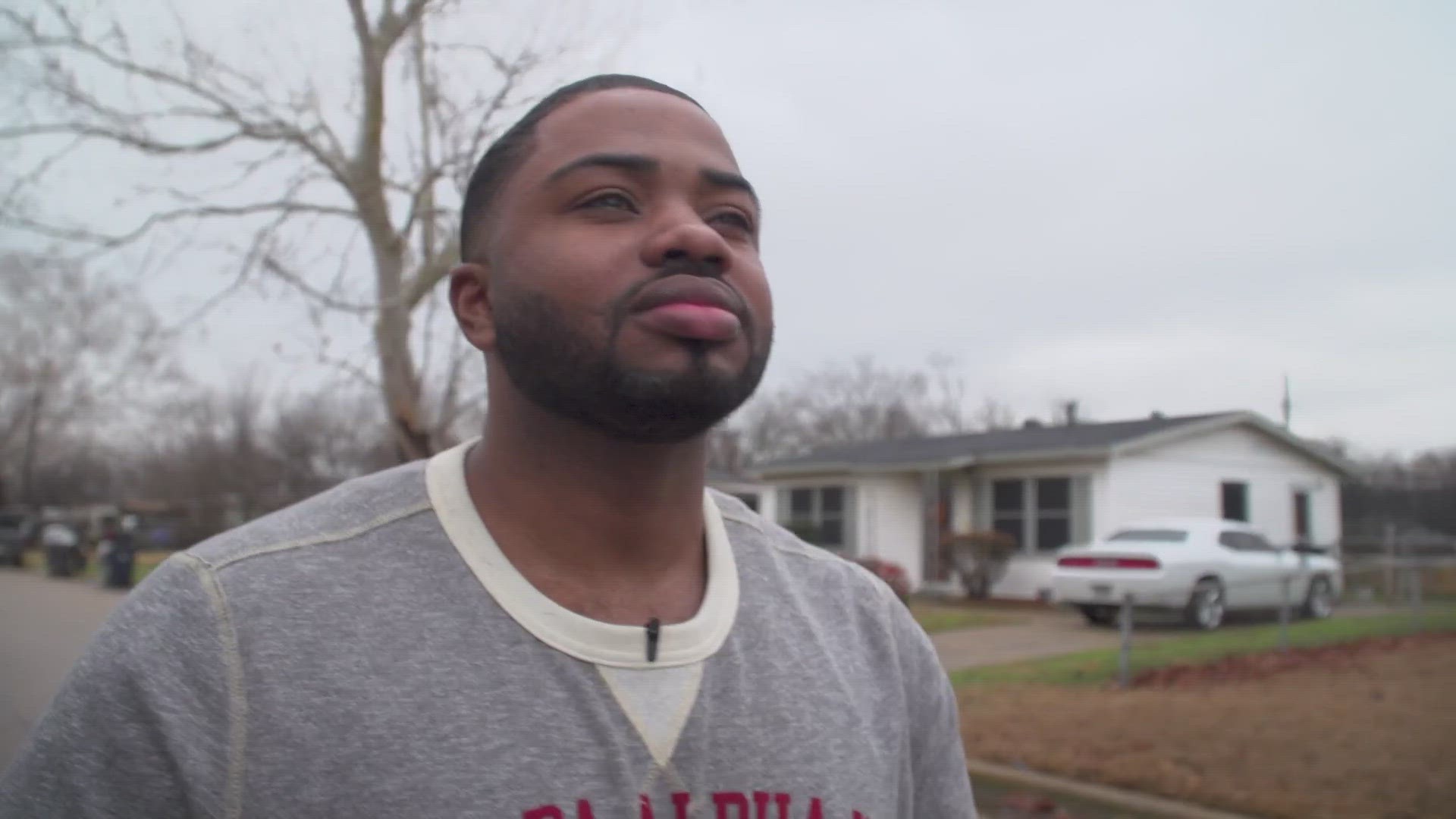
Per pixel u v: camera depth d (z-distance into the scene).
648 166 1.25
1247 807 5.24
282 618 1.16
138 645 1.14
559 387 1.22
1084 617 14.61
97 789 1.10
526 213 1.25
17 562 33.19
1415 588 14.15
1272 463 20.16
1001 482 19.36
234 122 7.59
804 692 1.34
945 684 1.65
